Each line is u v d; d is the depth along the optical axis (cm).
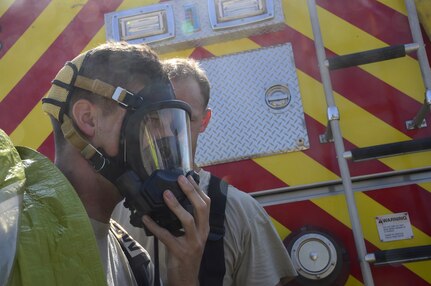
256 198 252
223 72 271
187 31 279
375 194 241
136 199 119
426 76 233
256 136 258
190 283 125
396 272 227
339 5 273
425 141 223
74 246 103
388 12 269
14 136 281
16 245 96
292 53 268
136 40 283
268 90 264
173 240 122
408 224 235
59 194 107
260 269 195
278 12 272
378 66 259
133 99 122
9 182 101
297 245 231
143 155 121
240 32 274
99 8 293
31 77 289
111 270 130
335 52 266
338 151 229
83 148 123
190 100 196
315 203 245
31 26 296
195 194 122
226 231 192
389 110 252
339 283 227
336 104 256
